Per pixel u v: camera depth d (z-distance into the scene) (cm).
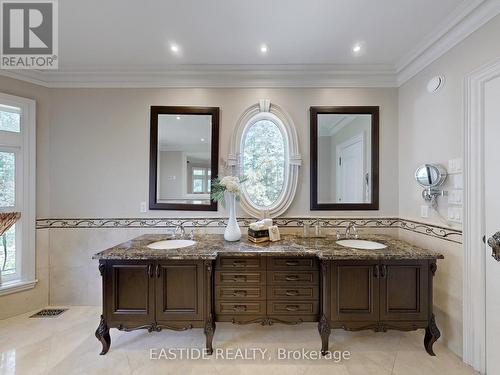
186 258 190
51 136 266
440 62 208
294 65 255
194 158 267
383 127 265
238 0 169
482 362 172
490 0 161
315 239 241
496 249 152
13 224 246
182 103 267
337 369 178
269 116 267
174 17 186
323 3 172
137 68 258
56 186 265
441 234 206
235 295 200
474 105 178
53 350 196
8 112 246
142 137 267
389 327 191
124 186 266
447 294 201
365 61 248
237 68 257
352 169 265
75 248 265
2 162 244
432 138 217
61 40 213
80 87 266
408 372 175
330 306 192
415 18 187
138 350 198
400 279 191
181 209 265
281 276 200
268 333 221
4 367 178
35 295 256
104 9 177
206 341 194
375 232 263
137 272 193
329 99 266
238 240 233
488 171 170
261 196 269
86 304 265
